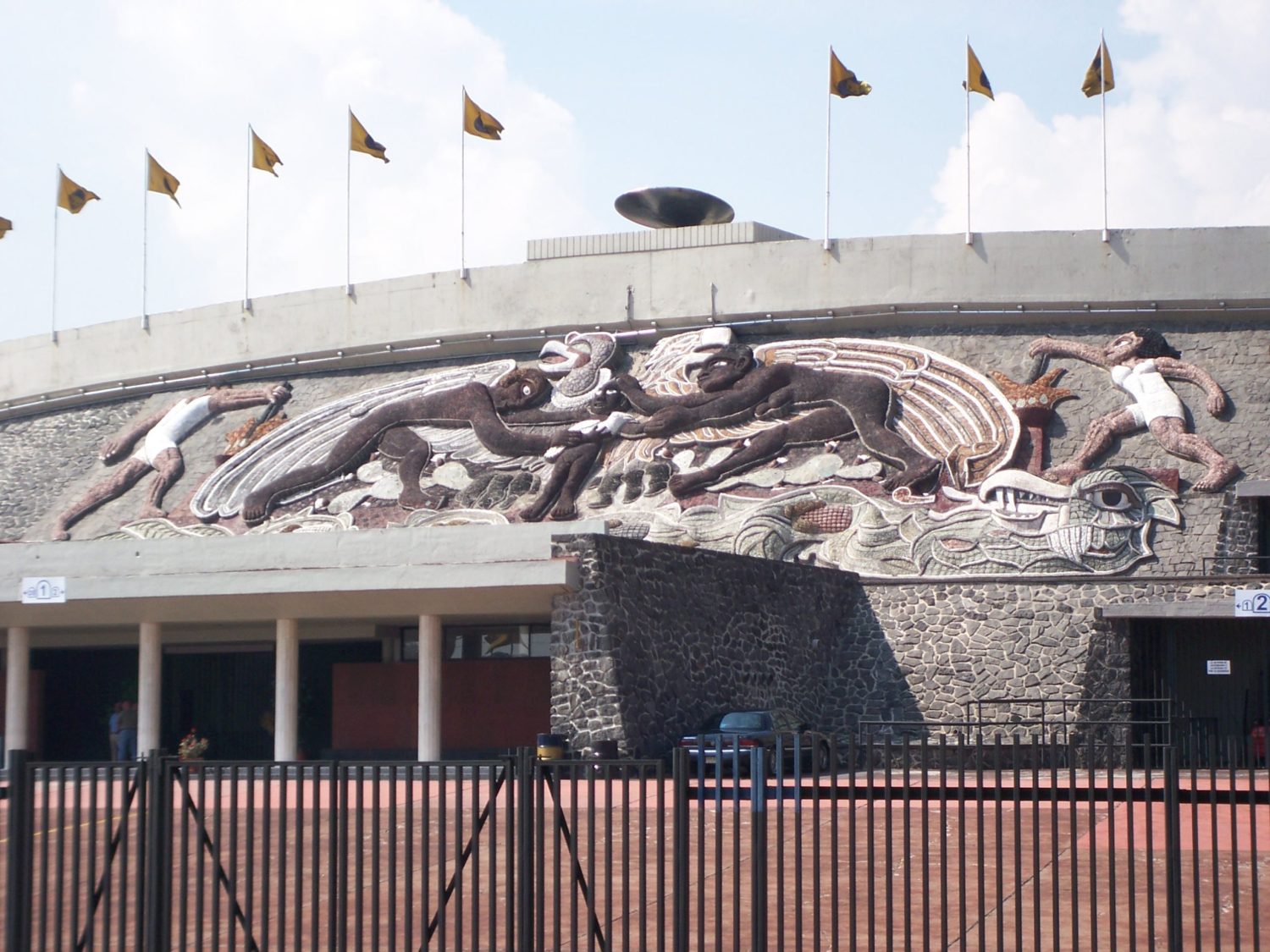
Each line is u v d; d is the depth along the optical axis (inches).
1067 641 1363.2
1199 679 1326.3
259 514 1781.5
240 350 1964.8
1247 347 1604.3
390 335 1882.4
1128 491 1469.0
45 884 481.1
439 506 1697.8
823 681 1392.7
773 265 1743.4
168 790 478.3
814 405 1626.5
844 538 1502.2
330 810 469.1
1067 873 636.1
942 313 1685.5
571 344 1768.0
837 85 1772.9
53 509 1916.8
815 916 460.8
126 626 1428.4
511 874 455.5
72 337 2089.1
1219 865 645.3
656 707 1148.5
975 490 1501.0
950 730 1365.7
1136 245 1654.8
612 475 1648.6
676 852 443.8
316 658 1530.5
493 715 1357.0
